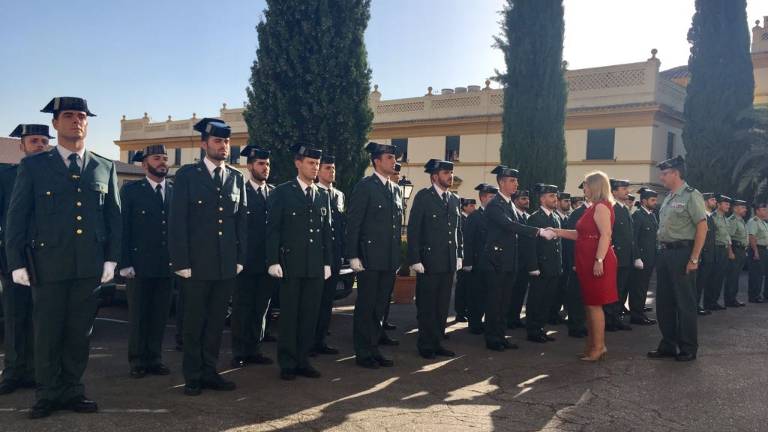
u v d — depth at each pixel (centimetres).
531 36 1391
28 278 434
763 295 1299
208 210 510
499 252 708
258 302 632
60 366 453
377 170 634
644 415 471
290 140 959
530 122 1385
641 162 2327
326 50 962
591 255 653
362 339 618
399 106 3014
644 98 2325
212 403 479
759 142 1914
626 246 863
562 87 1402
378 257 610
